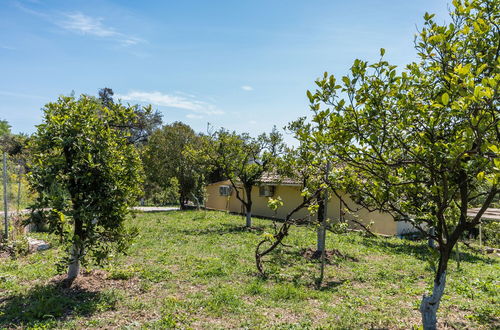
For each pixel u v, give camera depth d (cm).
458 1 423
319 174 571
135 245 1164
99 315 576
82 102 713
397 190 438
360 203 492
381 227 1755
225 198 2905
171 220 2002
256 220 2106
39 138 663
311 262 1018
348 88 390
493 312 625
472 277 919
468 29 395
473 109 324
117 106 752
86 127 673
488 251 1541
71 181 677
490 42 425
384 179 419
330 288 761
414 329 544
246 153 1753
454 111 327
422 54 426
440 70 417
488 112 321
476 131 317
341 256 1106
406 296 724
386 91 400
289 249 1188
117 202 681
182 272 844
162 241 1276
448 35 402
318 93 398
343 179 482
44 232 1408
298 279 818
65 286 700
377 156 428
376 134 409
